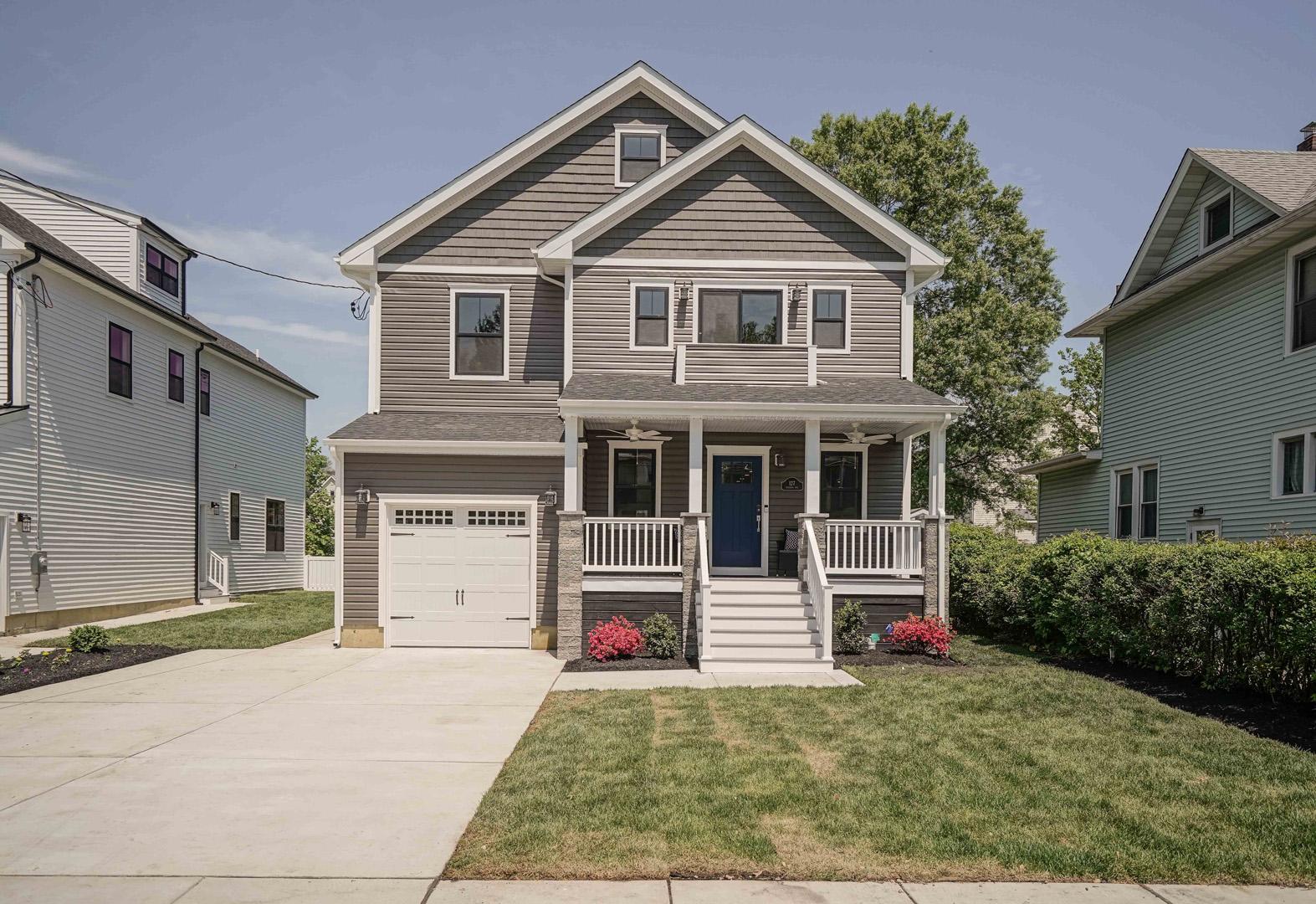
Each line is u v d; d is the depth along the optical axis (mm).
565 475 13336
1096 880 4883
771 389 14289
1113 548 11906
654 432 15461
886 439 15578
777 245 15297
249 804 6125
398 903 4551
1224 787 6445
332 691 10391
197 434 22875
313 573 30844
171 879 4852
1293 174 15156
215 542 24203
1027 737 7895
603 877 4871
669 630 12812
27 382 16297
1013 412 27828
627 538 13461
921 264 15180
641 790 6352
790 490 15750
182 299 22641
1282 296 13844
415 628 14219
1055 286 29594
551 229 16047
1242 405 14844
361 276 16047
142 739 7996
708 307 15211
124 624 17828
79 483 17797
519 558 14328
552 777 6684
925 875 4914
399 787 6539
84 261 19141
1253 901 4637
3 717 8953
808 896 4641
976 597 15633
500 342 15789
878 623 13594
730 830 5551
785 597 13289
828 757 7262
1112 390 19438
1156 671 10938
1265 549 9336
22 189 20312
